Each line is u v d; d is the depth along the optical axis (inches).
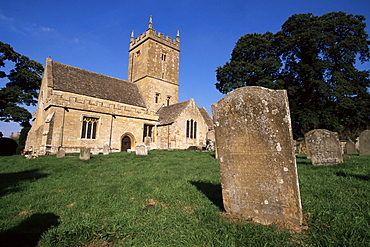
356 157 466.9
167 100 1503.4
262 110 174.6
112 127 955.3
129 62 1614.2
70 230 155.4
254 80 1256.2
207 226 157.9
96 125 923.4
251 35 1320.1
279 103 167.6
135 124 1037.2
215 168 400.2
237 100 187.3
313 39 1066.7
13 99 1286.9
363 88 1092.5
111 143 943.7
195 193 238.8
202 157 577.6
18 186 298.0
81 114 869.8
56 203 224.5
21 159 629.3
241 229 150.1
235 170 183.8
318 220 156.6
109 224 167.6
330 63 1072.8
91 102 896.3
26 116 1294.3
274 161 167.0
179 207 202.7
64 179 341.4
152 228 159.5
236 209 180.9
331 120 1055.6
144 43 1467.8
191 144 1099.9
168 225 163.9
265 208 167.5
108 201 225.8
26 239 150.3
